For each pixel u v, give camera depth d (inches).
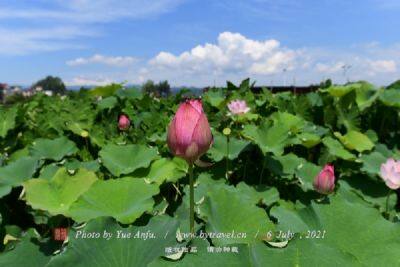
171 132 65.0
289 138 143.4
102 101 226.2
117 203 86.1
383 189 134.9
